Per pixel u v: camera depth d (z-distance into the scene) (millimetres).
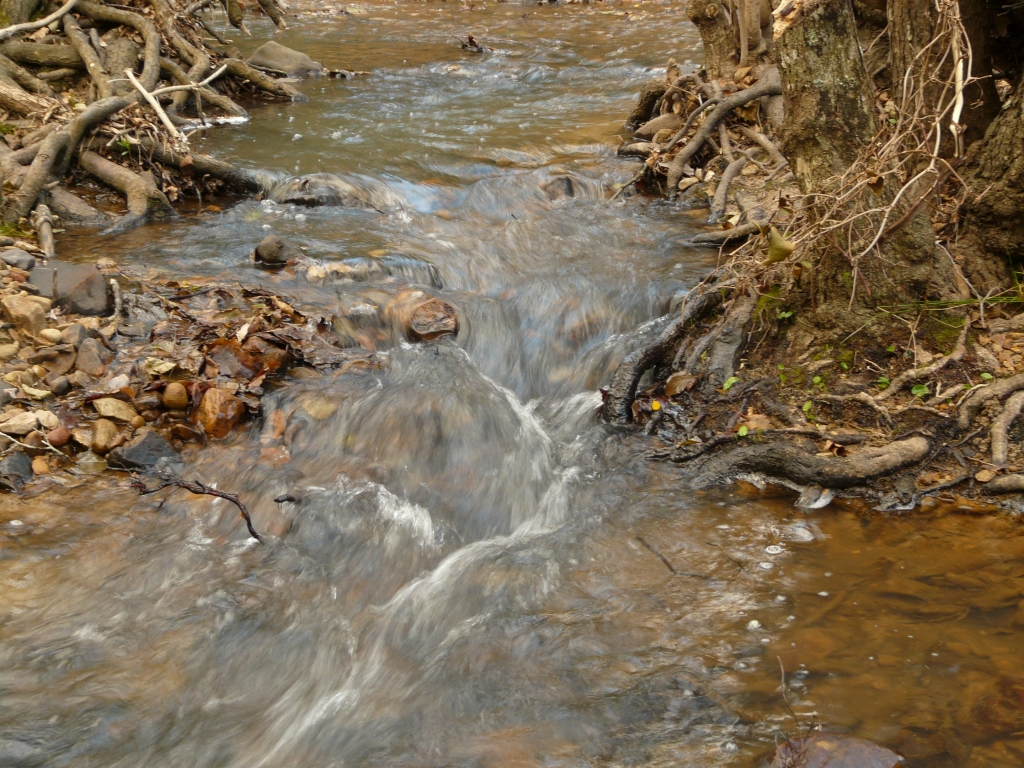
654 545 2305
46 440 2473
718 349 2732
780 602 2135
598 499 2457
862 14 3902
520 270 3221
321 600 2193
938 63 2637
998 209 2592
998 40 3045
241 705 1989
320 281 3084
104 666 2029
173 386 2594
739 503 2422
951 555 2236
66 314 2811
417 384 2717
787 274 2691
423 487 2500
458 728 1931
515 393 2875
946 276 2613
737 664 2006
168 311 2883
